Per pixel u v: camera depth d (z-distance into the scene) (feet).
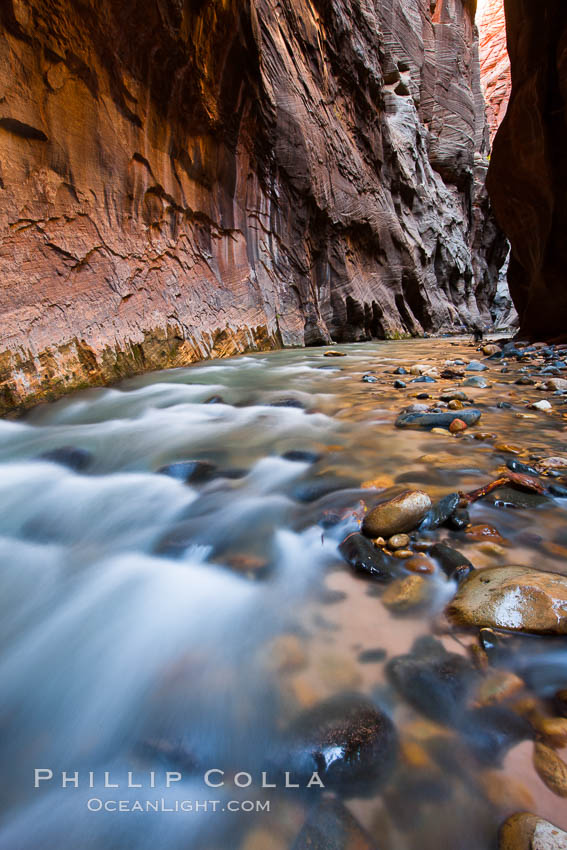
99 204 16.25
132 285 18.10
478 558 4.92
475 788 2.67
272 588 4.75
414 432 9.80
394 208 54.49
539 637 3.73
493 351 25.76
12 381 12.38
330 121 37.58
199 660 3.90
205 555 5.51
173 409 13.52
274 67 29.45
